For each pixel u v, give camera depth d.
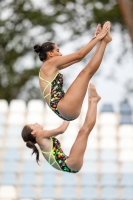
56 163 19.70
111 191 35.16
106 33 18.45
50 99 18.62
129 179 35.72
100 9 56.38
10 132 38.91
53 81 18.67
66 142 37.94
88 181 35.75
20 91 58.66
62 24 57.91
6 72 57.41
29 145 20.27
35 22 56.78
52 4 57.69
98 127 39.03
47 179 35.91
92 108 19.72
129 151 37.34
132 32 29.39
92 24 57.62
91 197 34.94
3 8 57.44
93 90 19.77
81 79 18.30
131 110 40.19
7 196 34.41
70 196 35.03
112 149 37.56
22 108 40.62
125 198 34.81
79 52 18.36
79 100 18.22
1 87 57.97
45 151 19.84
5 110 40.47
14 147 37.88
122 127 38.81
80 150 19.45
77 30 58.25
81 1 57.47
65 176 36.09
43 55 19.06
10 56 57.50
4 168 36.47
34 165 36.69
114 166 36.56
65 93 18.56
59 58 18.67
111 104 40.97
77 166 19.56
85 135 19.53
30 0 57.31
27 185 35.62
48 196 35.03
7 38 57.44
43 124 39.41
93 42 18.30
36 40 57.84
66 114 18.36
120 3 29.61
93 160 36.91
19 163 36.94
